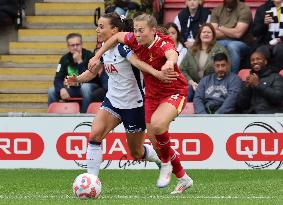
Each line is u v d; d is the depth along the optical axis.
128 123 29.97
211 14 47.78
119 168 39.84
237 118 39.44
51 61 51.56
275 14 46.09
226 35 46.78
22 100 50.00
